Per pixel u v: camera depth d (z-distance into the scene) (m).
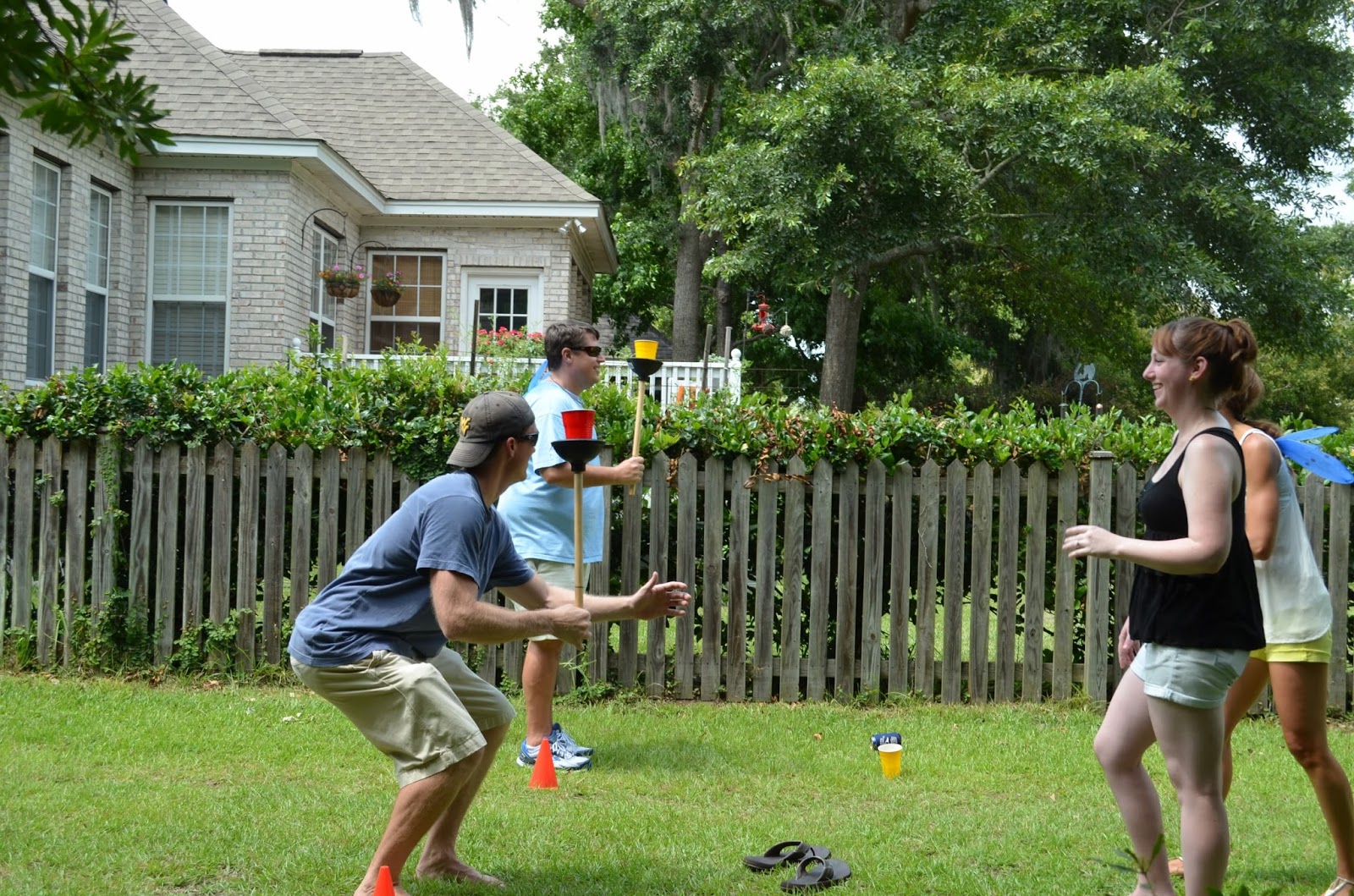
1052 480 6.52
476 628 3.29
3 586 6.69
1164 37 20.22
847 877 3.72
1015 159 19.03
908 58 19.80
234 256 13.73
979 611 6.49
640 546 6.55
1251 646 2.98
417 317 16.92
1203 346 3.06
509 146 17.27
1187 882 3.03
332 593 3.46
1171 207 19.75
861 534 6.68
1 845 3.87
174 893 3.54
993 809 4.61
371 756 5.24
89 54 3.55
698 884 3.66
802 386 26.31
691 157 20.17
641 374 5.26
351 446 6.58
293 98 17.92
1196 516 2.95
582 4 23.44
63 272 11.96
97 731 5.48
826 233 18.56
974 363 33.69
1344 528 6.34
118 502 6.70
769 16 21.09
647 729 5.88
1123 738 3.22
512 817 4.34
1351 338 34.00
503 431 3.48
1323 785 3.56
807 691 6.54
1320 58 21.14
